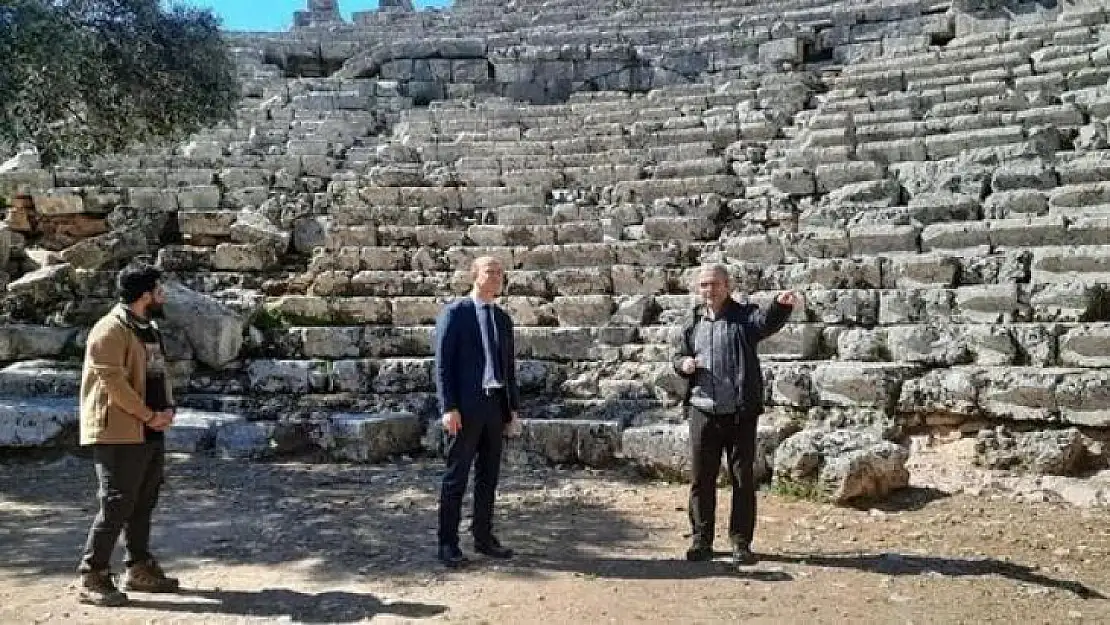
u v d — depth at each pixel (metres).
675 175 15.62
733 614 5.57
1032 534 7.05
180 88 14.98
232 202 15.98
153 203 15.44
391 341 11.79
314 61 25.53
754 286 11.61
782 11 26.34
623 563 6.61
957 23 21.11
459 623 5.47
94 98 14.16
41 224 15.17
